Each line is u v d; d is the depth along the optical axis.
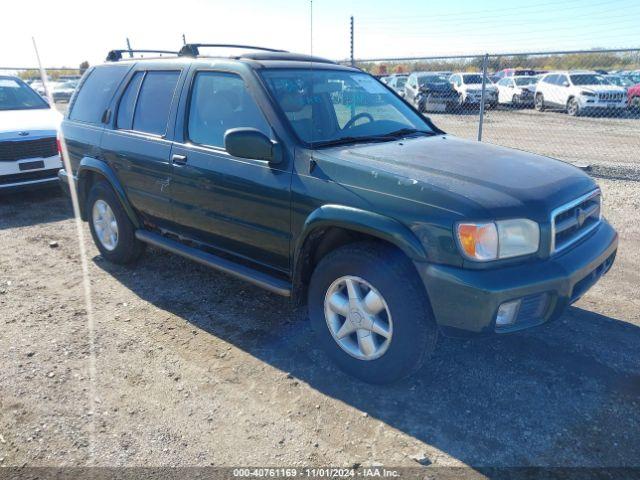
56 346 3.60
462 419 2.82
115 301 4.30
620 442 2.62
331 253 3.10
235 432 2.75
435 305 2.70
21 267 5.07
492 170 3.05
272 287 3.46
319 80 3.88
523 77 21.88
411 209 2.73
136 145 4.32
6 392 3.09
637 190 7.68
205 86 3.90
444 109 18.09
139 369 3.31
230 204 3.61
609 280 4.54
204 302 4.25
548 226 2.76
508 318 2.70
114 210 4.77
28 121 7.46
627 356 3.37
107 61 5.12
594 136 13.28
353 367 3.13
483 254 2.62
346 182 2.98
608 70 20.42
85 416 2.87
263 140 3.18
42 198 7.82
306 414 2.88
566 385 3.08
